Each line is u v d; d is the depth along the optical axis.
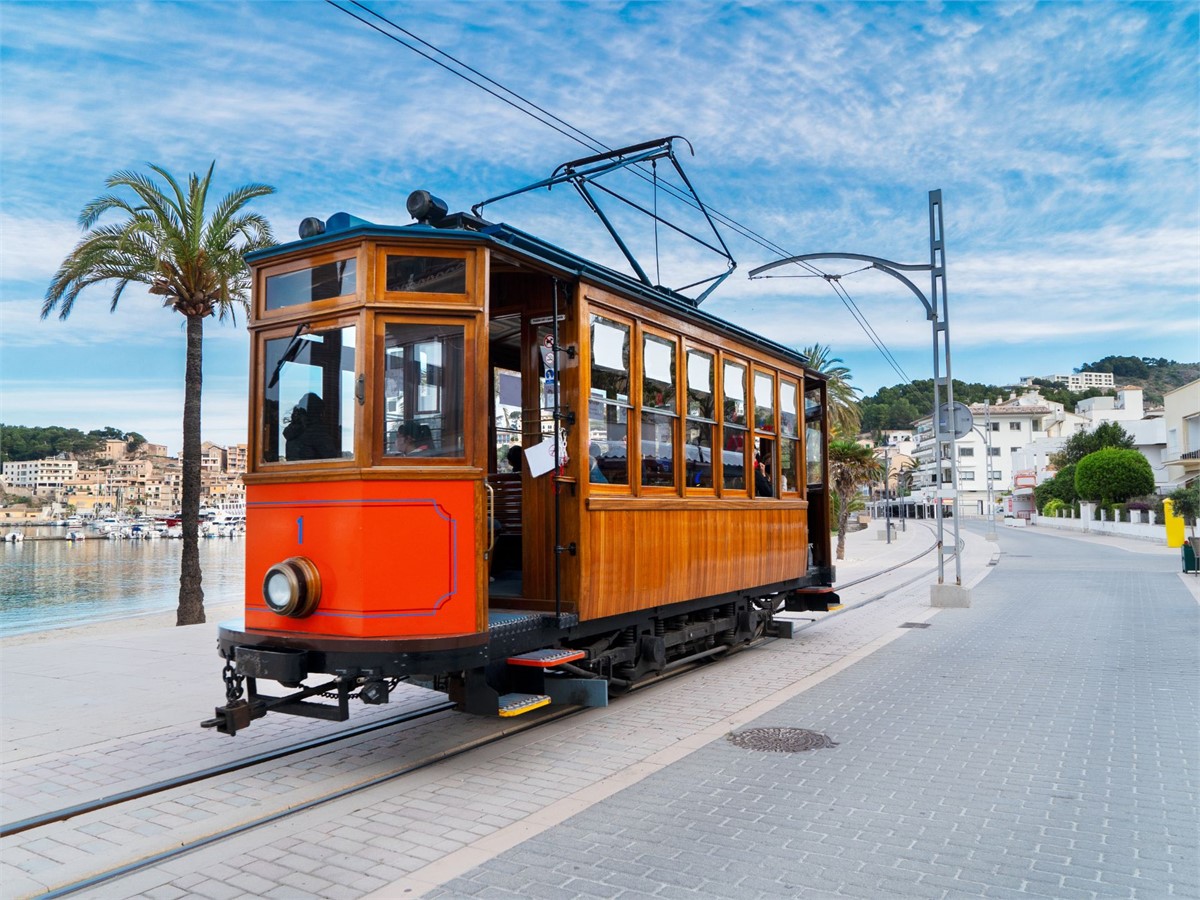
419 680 6.35
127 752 6.54
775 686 8.70
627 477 7.55
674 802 5.16
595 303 7.14
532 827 4.75
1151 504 46.56
